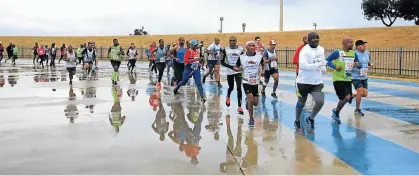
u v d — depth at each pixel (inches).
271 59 502.3
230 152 256.8
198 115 386.3
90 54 765.9
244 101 478.9
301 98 315.9
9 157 243.8
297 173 217.2
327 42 1568.7
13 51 1438.2
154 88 623.5
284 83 723.4
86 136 296.8
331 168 226.2
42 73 951.6
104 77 845.8
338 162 237.5
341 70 336.8
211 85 669.3
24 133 306.8
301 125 342.3
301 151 260.8
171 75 905.5
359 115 390.0
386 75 890.7
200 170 219.9
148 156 245.8
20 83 697.0
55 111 403.5
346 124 348.5
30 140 285.1
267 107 438.9
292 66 1282.0
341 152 259.4
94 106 436.5
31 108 422.0
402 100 498.3
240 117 378.0
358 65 361.4
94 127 327.9
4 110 409.1
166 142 280.5
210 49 614.9
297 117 320.5
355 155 252.5
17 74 913.5
